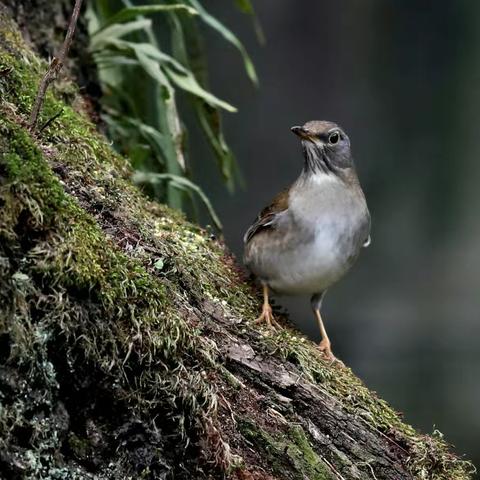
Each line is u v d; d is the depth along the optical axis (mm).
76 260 5008
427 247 26234
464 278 25594
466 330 24578
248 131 26812
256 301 7465
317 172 7805
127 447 5027
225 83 26703
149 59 8711
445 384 23125
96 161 6691
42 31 8305
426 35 27109
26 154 5051
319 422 6035
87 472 4898
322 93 27125
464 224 26266
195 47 9992
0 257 4707
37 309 4836
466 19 26984
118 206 6223
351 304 25281
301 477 5629
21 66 6750
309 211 7613
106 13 9703
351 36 27203
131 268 5332
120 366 5035
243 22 26734
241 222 26109
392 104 27156
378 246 26219
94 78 8969
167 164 8875
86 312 4988
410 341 24406
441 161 26750
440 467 6348
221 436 5410
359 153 27016
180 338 5355
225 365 5828
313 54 27141
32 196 4953
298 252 7648
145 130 8969
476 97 26859
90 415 4973
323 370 6445
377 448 6152
